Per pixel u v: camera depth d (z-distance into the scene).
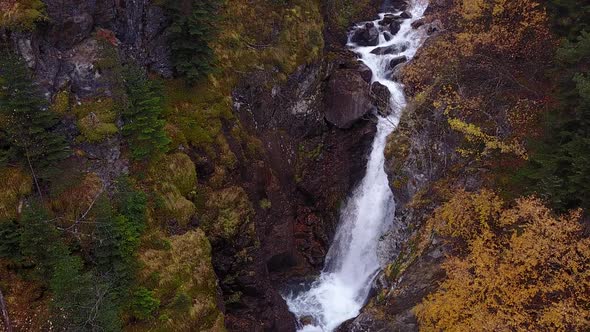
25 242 11.43
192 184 15.29
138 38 15.67
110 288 12.12
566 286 11.08
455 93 16.73
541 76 16.42
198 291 13.91
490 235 12.70
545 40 15.94
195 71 16.30
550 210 11.74
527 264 11.38
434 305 12.81
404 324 14.52
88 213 12.58
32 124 11.99
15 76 11.39
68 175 12.70
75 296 10.93
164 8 16.12
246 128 18.36
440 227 14.73
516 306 11.74
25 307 11.45
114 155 13.76
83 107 13.59
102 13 14.25
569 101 12.70
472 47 16.83
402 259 16.20
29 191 12.12
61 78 13.30
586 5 14.63
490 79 17.34
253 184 17.56
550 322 10.89
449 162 16.92
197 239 14.59
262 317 16.23
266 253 17.75
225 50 18.44
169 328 12.77
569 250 11.49
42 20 12.70
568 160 12.02
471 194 14.37
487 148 15.38
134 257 12.89
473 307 12.20
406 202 17.88
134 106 14.20
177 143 15.43
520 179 13.86
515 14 16.42
